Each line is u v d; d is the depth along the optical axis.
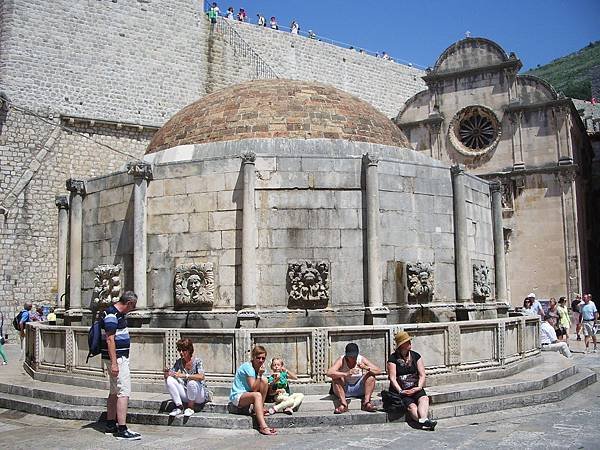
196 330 13.80
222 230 16.39
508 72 42.47
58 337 16.30
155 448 10.60
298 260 16.22
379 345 13.73
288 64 53.75
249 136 18.88
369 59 59.47
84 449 10.66
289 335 13.53
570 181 40.28
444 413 12.41
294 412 12.11
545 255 40.44
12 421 13.43
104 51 43.06
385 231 17.02
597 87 96.81
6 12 39.75
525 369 16.52
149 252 16.98
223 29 49.03
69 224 20.36
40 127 39.94
